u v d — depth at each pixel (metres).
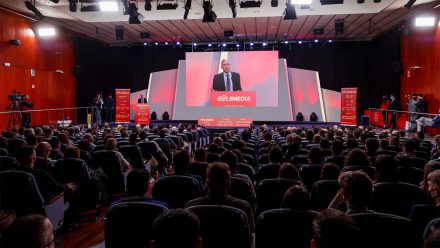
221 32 18.52
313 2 14.44
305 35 19.34
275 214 2.63
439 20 13.70
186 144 9.38
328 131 8.97
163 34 18.97
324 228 1.44
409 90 16.58
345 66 20.41
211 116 19.59
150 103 21.14
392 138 7.20
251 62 18.70
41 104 16.50
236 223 2.66
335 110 20.27
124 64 21.58
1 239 1.39
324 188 3.78
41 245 1.39
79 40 19.50
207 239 2.70
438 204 2.87
